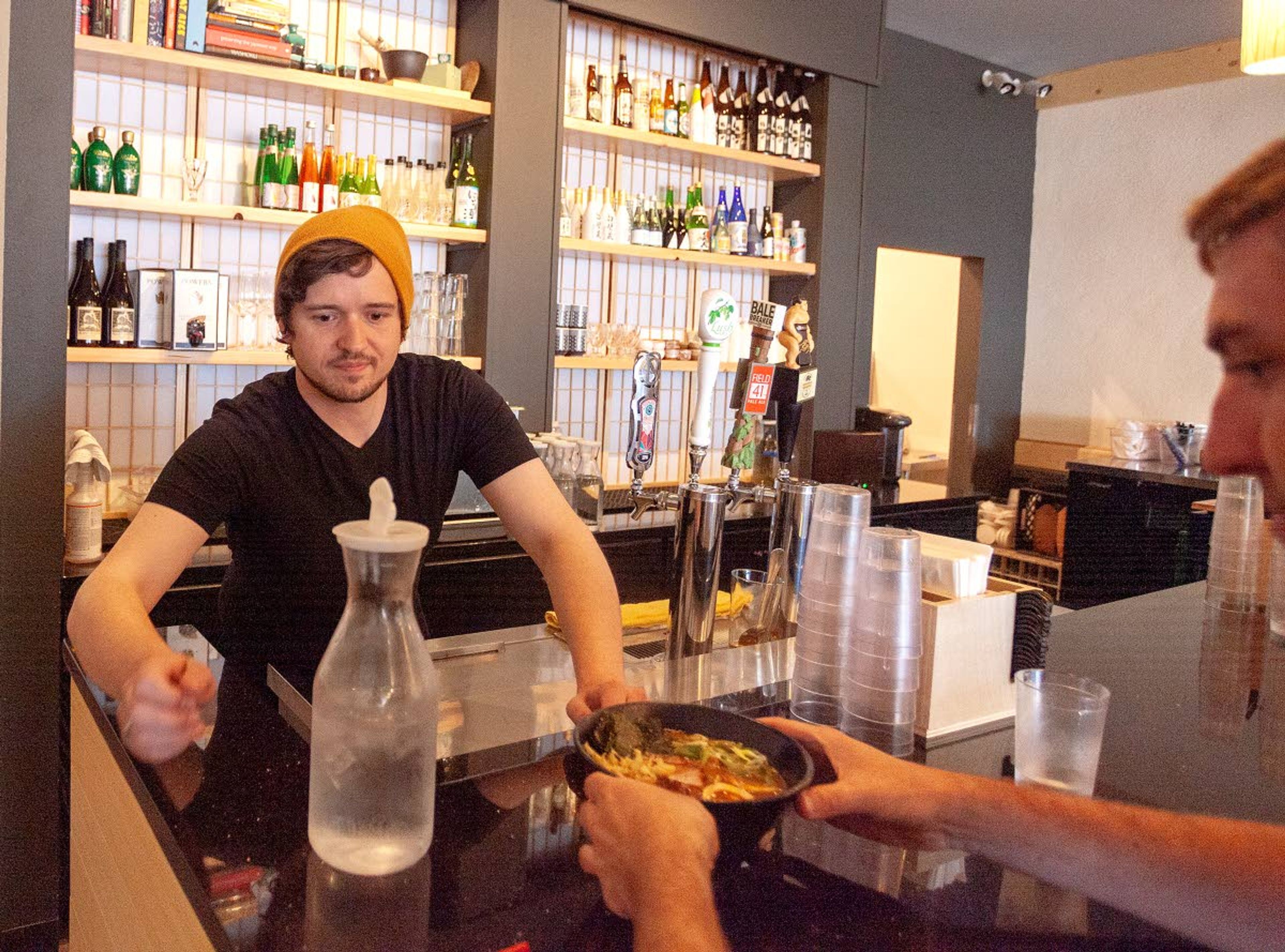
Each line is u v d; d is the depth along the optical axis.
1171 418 5.66
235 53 2.95
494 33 3.46
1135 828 0.82
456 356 3.56
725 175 4.59
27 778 2.67
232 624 1.76
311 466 1.66
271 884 0.79
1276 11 1.87
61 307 2.63
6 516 2.59
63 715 2.65
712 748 0.92
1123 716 1.33
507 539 3.14
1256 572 2.04
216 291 2.97
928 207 5.55
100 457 2.72
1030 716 1.03
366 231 1.53
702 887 0.66
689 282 4.54
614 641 1.37
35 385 2.61
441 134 3.69
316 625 1.72
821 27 4.38
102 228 3.03
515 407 3.63
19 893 2.68
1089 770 1.02
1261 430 0.52
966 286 6.08
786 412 2.20
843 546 1.19
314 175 3.27
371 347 1.54
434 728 0.83
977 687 1.25
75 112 2.97
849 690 1.19
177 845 0.85
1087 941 0.77
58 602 2.66
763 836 0.79
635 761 0.89
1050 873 0.84
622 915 0.72
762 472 2.86
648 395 1.81
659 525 3.53
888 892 0.83
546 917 0.77
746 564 3.71
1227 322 0.52
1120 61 5.75
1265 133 5.19
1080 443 6.08
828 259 4.60
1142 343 5.76
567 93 3.82
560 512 1.66
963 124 5.69
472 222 3.52
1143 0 4.75
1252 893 0.77
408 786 0.82
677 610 1.49
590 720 0.89
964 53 5.63
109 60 2.85
